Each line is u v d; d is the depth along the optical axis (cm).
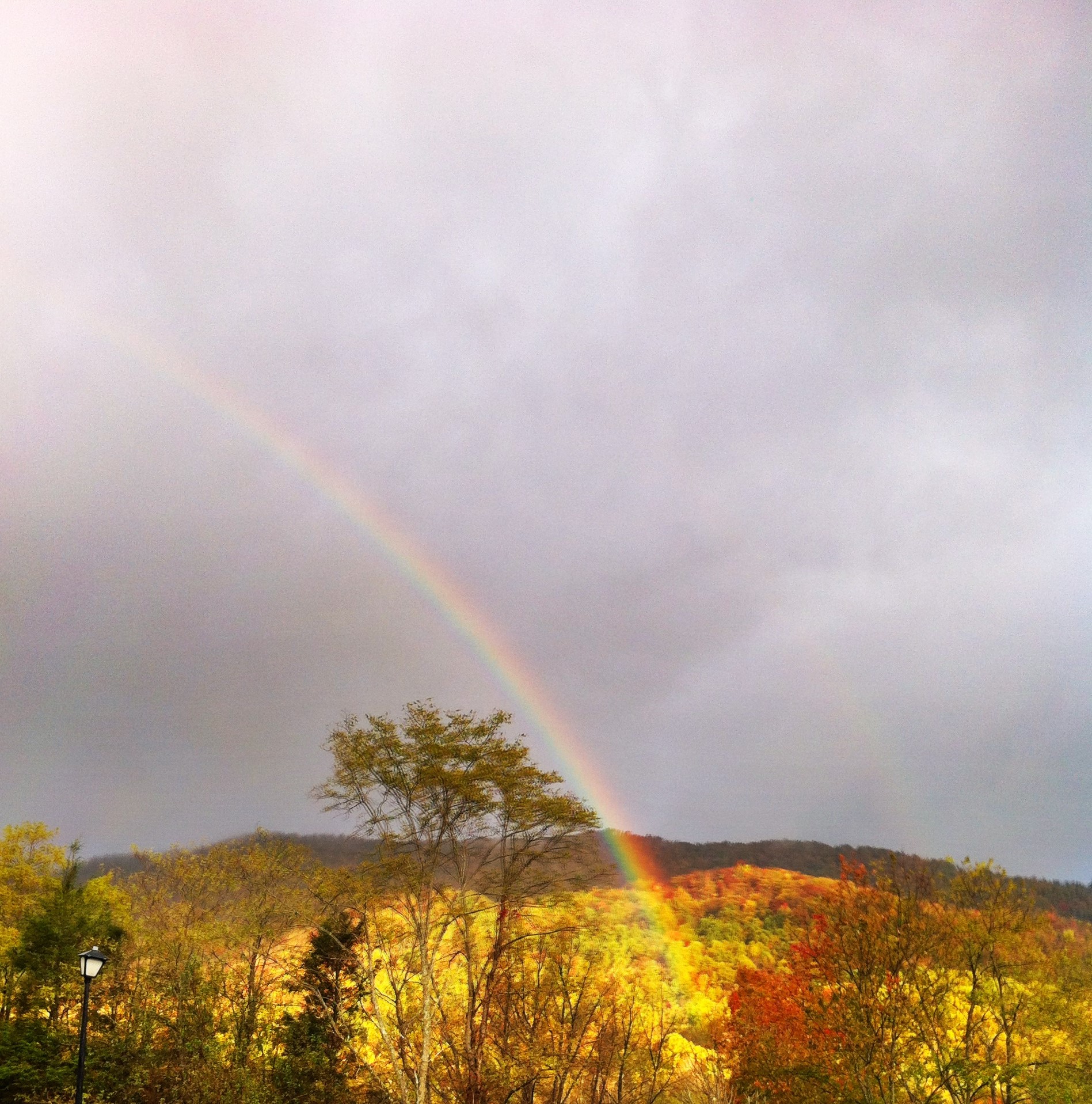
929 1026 3262
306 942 3862
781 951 4531
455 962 3603
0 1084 3075
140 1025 3381
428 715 3572
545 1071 3328
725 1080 4003
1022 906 3309
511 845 3491
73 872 3953
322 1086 3416
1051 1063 2942
